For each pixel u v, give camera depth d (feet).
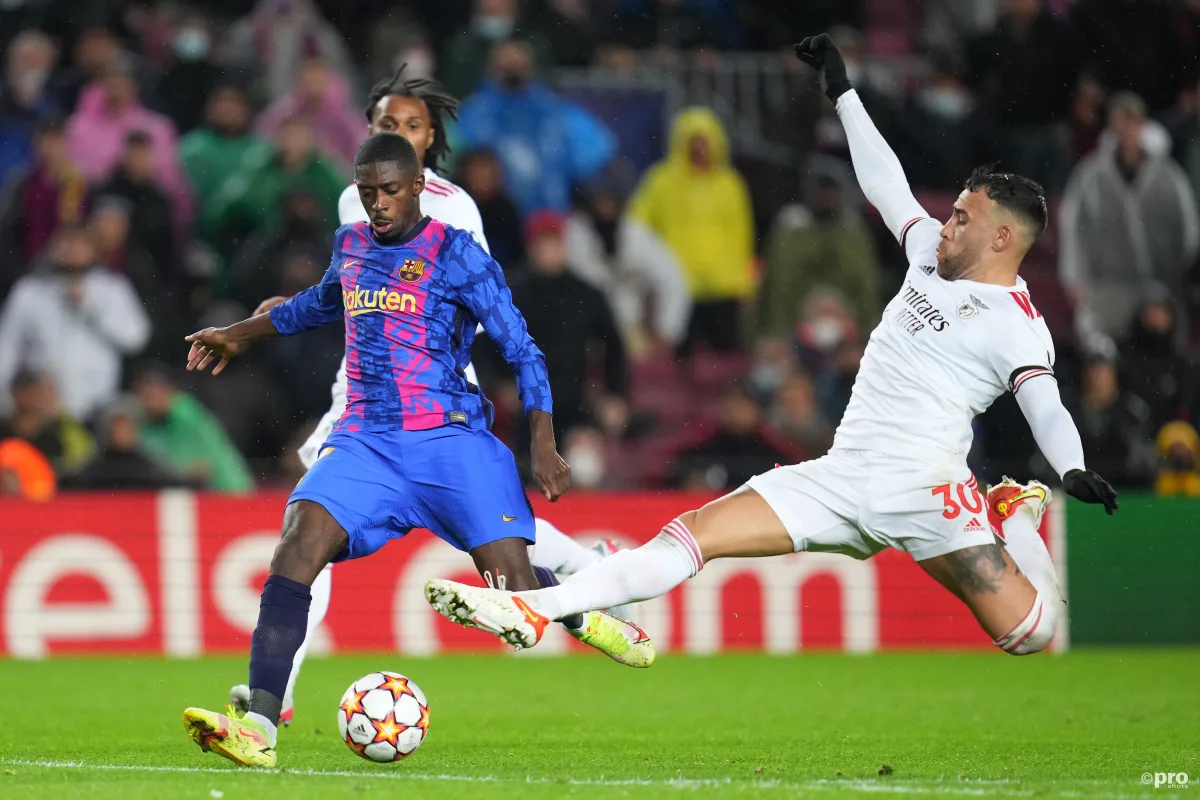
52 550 126.62
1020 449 151.84
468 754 69.00
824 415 159.12
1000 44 182.50
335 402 74.18
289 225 156.46
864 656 132.26
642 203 172.35
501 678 113.70
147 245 158.71
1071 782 58.90
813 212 167.43
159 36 175.83
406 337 61.67
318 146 162.30
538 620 58.34
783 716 90.07
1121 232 172.24
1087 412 152.56
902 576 136.77
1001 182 62.54
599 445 149.79
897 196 68.08
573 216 171.73
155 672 114.52
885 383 63.52
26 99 171.12
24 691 101.55
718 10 189.06
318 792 52.70
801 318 165.99
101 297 154.51
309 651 130.31
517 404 150.82
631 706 95.55
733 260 172.65
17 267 160.15
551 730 81.82
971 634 137.49
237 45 177.17
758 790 54.85
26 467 136.98
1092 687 109.29
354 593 131.34
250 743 57.52
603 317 153.48
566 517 133.08
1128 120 172.14
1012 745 75.00
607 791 54.13
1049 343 62.39
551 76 180.65
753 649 134.72
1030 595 62.80
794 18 190.39
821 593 135.64
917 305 63.57
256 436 150.92
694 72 183.62
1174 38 183.21
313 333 152.56
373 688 62.49
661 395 167.32
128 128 167.43
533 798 51.98
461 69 176.96
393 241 62.18
